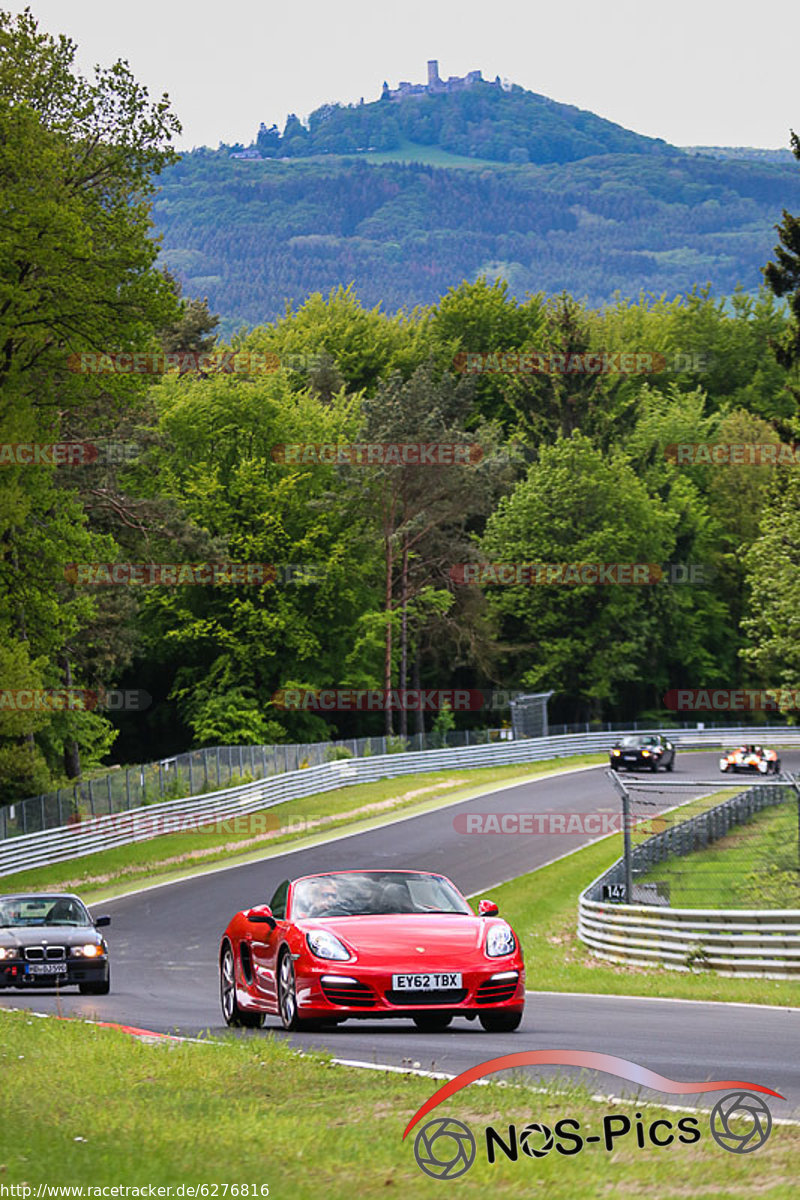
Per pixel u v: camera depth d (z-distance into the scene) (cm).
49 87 12112
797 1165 2027
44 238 11088
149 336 12056
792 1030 4003
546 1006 5084
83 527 15200
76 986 6694
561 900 10888
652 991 5941
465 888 11644
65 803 13712
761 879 9519
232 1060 3173
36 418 12769
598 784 18312
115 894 11806
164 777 15588
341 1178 1983
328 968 3716
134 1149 2173
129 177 12194
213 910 10706
